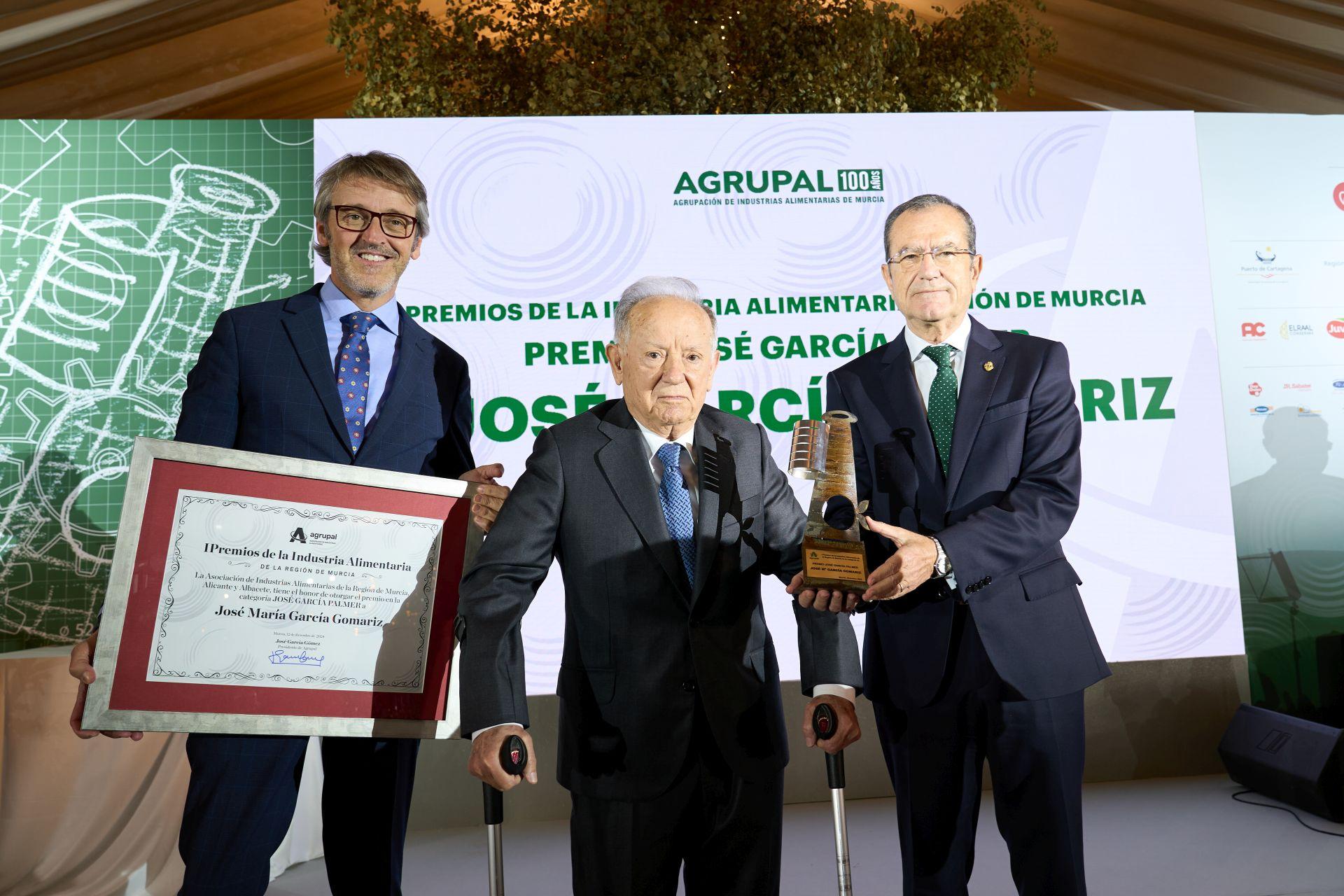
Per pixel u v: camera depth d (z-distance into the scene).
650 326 1.63
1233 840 3.26
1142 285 3.42
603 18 5.03
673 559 1.59
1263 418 3.58
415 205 2.17
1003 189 3.41
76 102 4.91
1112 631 3.32
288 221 3.24
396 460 2.00
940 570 1.85
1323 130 3.64
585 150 3.35
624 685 1.57
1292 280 3.60
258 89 5.45
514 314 3.28
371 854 1.91
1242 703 4.14
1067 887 1.86
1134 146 3.47
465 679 1.55
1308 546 3.63
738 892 1.55
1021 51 5.41
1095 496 3.34
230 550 1.71
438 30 5.06
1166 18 4.89
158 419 3.19
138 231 3.20
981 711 1.95
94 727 1.57
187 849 1.74
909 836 1.97
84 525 3.15
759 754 1.56
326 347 2.04
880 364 2.18
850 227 3.39
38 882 2.78
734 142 3.39
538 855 3.43
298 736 1.77
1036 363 2.07
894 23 5.16
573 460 1.65
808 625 1.75
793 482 3.29
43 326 3.17
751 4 5.06
